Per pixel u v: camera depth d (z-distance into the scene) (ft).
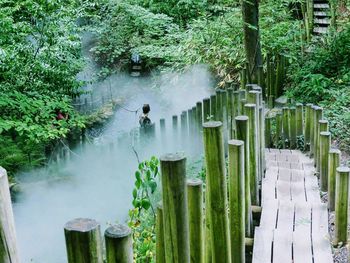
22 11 21.56
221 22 34.65
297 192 13.94
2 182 4.12
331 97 23.61
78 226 4.25
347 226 11.87
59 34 23.29
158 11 43.75
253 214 12.39
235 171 8.67
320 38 31.71
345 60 27.02
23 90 20.99
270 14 36.50
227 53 33.65
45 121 19.66
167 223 5.66
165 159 5.46
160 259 6.67
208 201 7.49
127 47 43.65
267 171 15.75
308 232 11.40
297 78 26.99
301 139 19.65
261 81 27.55
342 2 37.01
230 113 17.40
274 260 10.19
